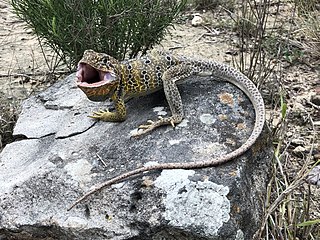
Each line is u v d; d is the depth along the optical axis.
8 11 0.73
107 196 0.34
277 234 0.36
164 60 0.40
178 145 0.36
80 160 0.37
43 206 0.35
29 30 0.68
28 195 0.36
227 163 0.35
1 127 0.47
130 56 0.54
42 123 0.42
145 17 0.52
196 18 0.70
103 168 0.36
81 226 0.34
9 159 0.40
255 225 0.35
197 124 0.38
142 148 0.37
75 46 0.51
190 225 0.32
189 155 0.35
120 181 0.34
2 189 0.36
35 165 0.37
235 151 0.35
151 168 0.34
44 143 0.40
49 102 0.44
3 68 0.60
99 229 0.34
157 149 0.36
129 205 0.34
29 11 0.51
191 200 0.33
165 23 0.53
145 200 0.33
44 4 0.50
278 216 0.38
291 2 0.71
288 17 0.68
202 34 0.67
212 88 0.41
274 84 0.55
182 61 0.40
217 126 0.38
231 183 0.34
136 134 0.37
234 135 0.37
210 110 0.39
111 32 0.51
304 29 0.64
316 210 0.40
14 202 0.35
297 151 0.46
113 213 0.34
